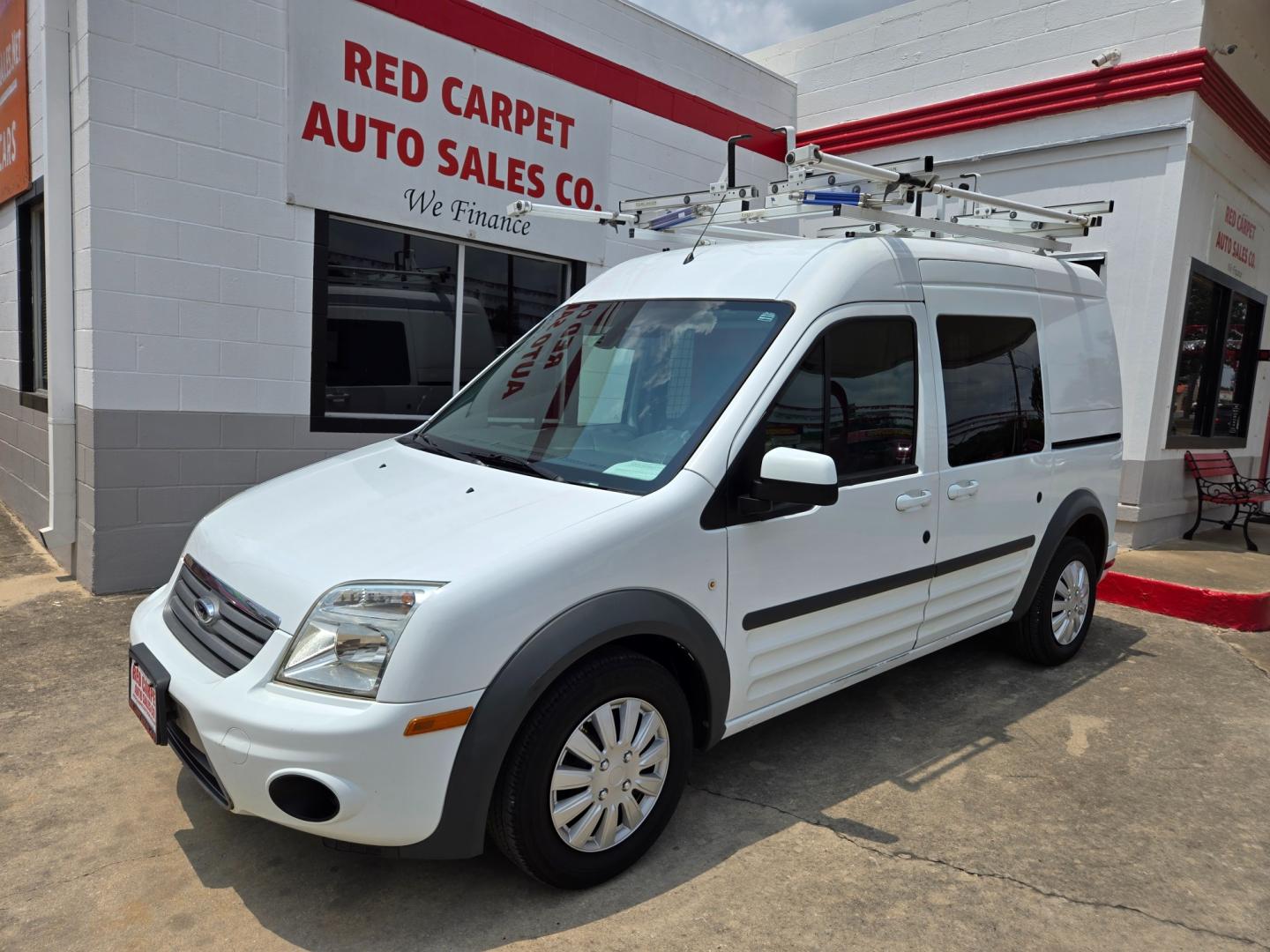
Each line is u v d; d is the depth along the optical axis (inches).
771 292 135.2
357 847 97.5
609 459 123.7
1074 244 314.2
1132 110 298.7
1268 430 427.5
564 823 104.5
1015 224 193.2
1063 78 311.3
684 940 100.9
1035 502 175.8
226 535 119.5
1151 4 292.8
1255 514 361.7
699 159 345.7
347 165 240.1
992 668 192.7
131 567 214.8
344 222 246.5
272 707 94.7
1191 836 126.9
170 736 106.9
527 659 98.0
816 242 145.4
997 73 331.9
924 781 140.4
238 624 105.0
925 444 148.4
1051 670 192.9
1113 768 147.3
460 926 102.4
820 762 145.7
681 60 332.8
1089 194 310.7
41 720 150.2
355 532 110.5
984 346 163.8
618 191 316.2
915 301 149.0
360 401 255.4
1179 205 291.0
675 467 117.1
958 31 341.4
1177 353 309.6
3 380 295.3
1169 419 311.7
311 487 131.8
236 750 95.3
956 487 154.3
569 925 103.0
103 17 197.2
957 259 161.2
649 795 113.9
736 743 152.3
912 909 107.9
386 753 92.1
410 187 254.7
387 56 244.7
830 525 131.3
